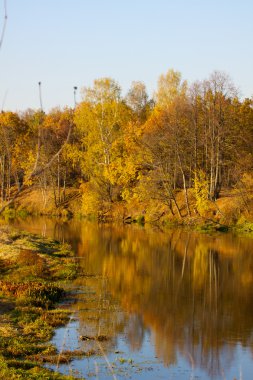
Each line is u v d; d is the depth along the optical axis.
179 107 62.25
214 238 48.25
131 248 42.34
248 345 19.70
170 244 44.53
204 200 57.81
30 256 33.91
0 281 27.34
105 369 16.69
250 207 56.00
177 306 24.89
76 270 32.66
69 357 17.52
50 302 24.12
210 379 16.41
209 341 19.97
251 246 43.22
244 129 61.94
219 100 59.91
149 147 63.41
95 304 24.78
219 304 25.34
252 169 60.47
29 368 16.11
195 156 60.34
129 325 21.61
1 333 19.39
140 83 107.62
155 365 17.36
